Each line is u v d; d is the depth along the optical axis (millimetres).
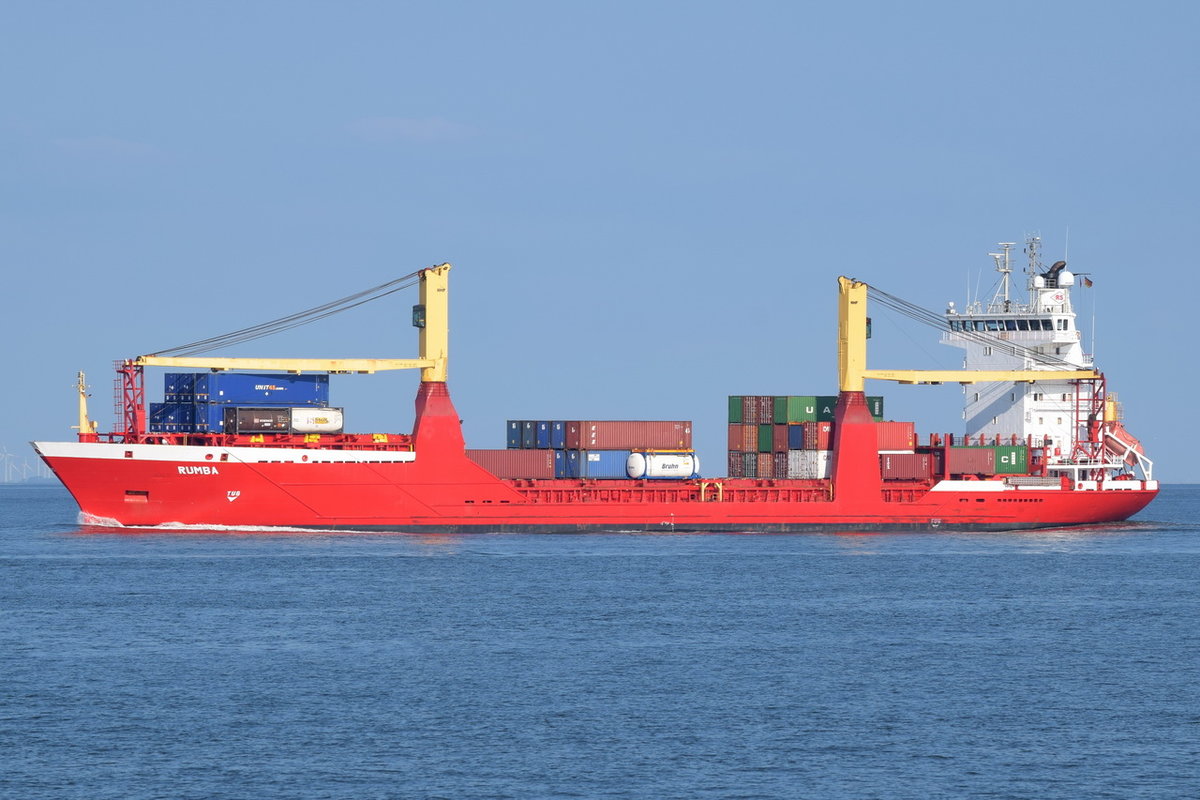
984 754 170875
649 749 171625
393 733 177500
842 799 154875
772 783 159750
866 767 165625
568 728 180250
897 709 190750
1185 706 193250
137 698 193500
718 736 177250
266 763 165375
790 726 182125
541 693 197875
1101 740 176875
